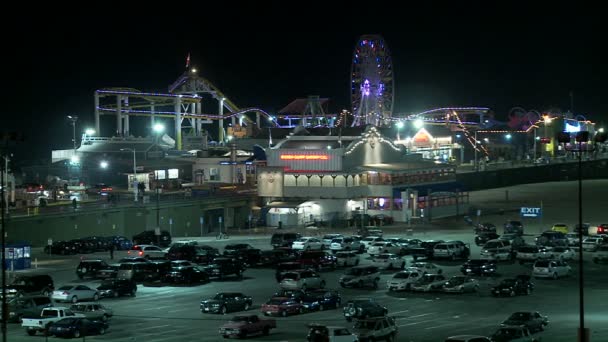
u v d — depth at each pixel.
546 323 64.50
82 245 110.94
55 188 151.25
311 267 97.06
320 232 139.62
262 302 79.00
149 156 197.00
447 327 65.81
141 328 66.56
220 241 125.81
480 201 198.88
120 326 67.50
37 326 65.06
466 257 107.81
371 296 81.94
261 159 186.88
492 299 80.25
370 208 157.75
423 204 160.00
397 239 112.25
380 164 164.12
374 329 58.88
